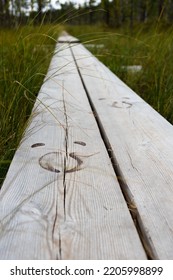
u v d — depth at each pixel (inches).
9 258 13.3
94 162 22.5
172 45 80.4
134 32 135.9
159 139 27.2
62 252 13.7
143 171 21.4
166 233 15.2
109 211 16.6
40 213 16.1
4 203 16.8
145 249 14.9
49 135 27.6
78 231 14.9
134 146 25.6
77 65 66.0
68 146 25.2
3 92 44.8
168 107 53.4
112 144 26.0
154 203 17.7
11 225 15.0
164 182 20.0
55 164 21.8
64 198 17.6
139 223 16.4
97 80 54.1
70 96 41.8
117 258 13.6
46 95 41.4
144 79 79.3
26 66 50.3
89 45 148.6
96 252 13.8
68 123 31.0
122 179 20.6
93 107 38.0
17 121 38.6
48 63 71.7
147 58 86.1
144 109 36.5
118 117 33.4
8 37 69.4
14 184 18.8
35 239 14.2
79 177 20.2
